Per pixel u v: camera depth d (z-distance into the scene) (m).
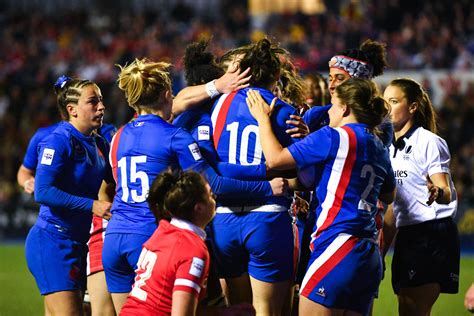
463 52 82.62
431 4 91.38
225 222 20.64
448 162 23.89
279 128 20.64
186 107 21.64
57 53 95.44
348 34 89.62
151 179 20.27
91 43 97.19
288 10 106.12
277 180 20.38
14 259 51.75
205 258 17.80
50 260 22.58
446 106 71.31
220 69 22.39
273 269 20.48
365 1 96.50
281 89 23.33
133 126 20.77
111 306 23.61
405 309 23.95
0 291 38.59
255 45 21.45
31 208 69.94
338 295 19.19
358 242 19.33
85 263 23.34
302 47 88.06
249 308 21.08
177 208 18.06
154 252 18.06
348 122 19.98
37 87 87.56
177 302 17.41
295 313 23.69
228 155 20.80
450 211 23.81
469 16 88.75
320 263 19.31
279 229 20.45
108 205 21.91
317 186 19.78
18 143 79.69
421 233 23.67
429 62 82.06
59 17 104.69
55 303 22.58
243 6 105.81
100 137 23.81
